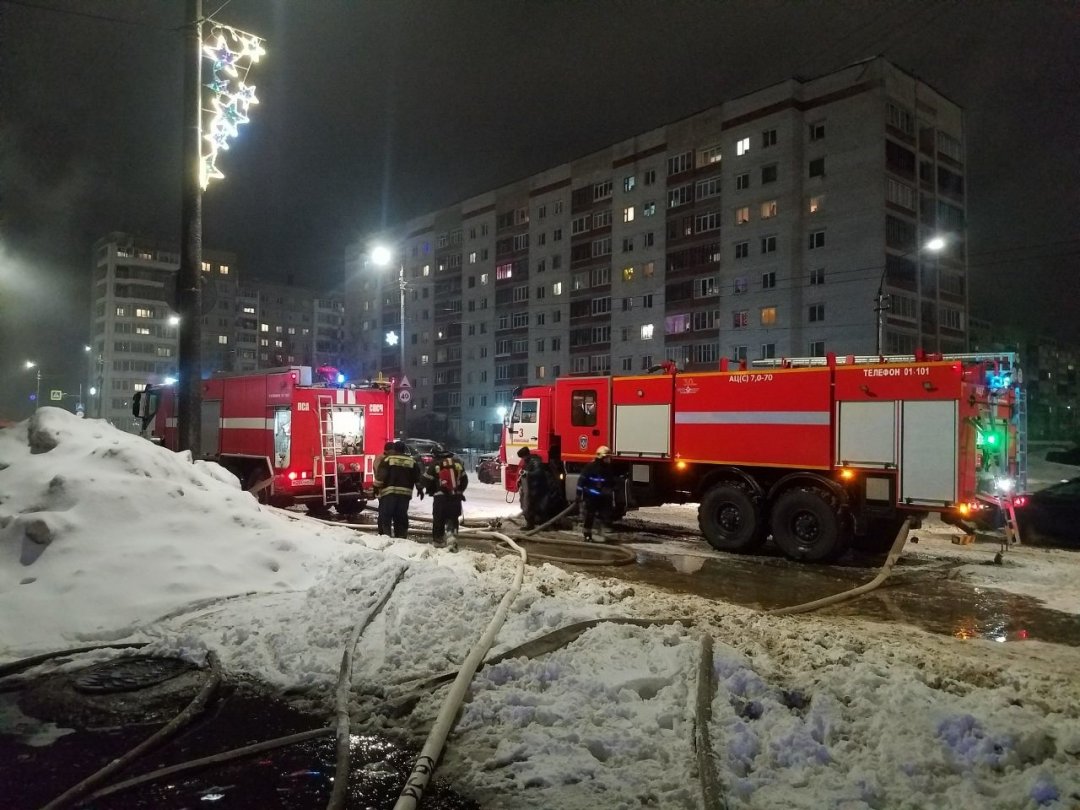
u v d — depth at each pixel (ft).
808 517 34.71
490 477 78.13
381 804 11.20
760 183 157.89
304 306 391.65
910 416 32.99
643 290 182.39
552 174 208.54
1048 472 100.83
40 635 18.37
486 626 19.04
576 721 13.58
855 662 16.79
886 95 144.77
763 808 10.76
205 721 14.20
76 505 22.86
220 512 25.32
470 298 235.40
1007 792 11.07
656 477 41.86
